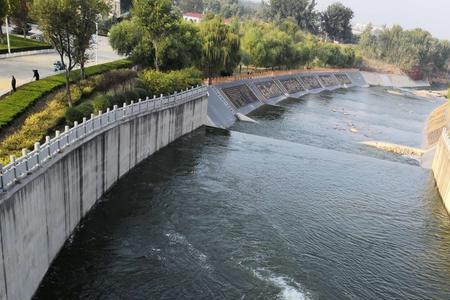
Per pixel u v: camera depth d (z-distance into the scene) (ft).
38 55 238.27
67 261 104.06
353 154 224.94
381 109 401.29
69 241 111.14
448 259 125.08
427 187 185.68
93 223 122.21
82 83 171.01
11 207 76.89
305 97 412.57
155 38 224.53
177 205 137.69
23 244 82.84
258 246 118.73
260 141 222.07
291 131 265.54
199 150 194.49
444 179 172.96
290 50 446.19
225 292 98.89
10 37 267.39
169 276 102.68
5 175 75.56
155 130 178.19
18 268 80.94
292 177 173.47
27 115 129.39
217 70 297.53
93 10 144.15
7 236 75.56
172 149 192.34
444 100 516.32
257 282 103.35
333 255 119.03
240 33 446.60
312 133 267.39
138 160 166.09
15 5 232.32
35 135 114.32
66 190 106.52
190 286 99.81
